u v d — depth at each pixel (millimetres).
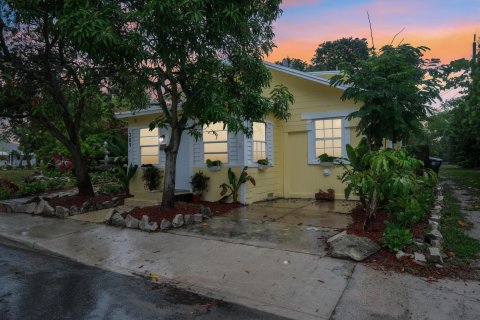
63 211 8250
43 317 3400
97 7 5668
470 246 5258
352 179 5707
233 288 4027
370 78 6867
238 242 5816
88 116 11180
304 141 10852
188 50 6180
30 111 9000
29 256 5535
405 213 5941
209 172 10125
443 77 7527
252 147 9914
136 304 3695
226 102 6727
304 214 8125
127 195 10703
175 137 7641
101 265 4957
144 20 5355
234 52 7152
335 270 4449
